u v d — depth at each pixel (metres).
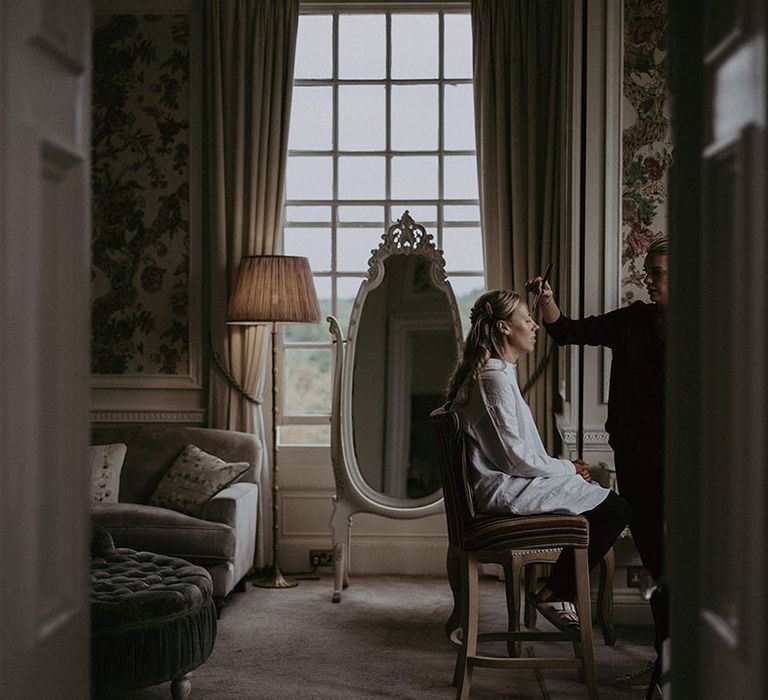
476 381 3.59
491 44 5.62
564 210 5.30
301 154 5.92
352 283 5.95
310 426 5.93
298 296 5.33
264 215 5.70
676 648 1.44
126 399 5.88
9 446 1.22
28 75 1.28
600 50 4.52
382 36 5.89
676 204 1.45
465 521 3.44
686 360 1.44
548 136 5.54
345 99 5.91
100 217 5.87
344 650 4.24
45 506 1.35
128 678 3.23
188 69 5.82
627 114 4.52
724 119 1.31
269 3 5.68
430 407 5.26
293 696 3.62
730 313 1.28
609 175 4.52
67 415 1.44
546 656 4.09
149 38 5.82
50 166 1.37
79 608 1.48
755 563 1.19
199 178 5.82
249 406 5.72
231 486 5.23
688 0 1.43
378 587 5.50
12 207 1.23
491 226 5.65
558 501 3.45
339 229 5.94
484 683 3.81
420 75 5.89
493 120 5.63
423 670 3.97
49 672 1.35
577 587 3.43
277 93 5.68
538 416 5.57
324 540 5.86
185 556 4.70
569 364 4.88
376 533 5.86
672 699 1.45
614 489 4.41
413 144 5.91
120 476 5.37
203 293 5.85
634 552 4.54
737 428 1.26
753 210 1.20
